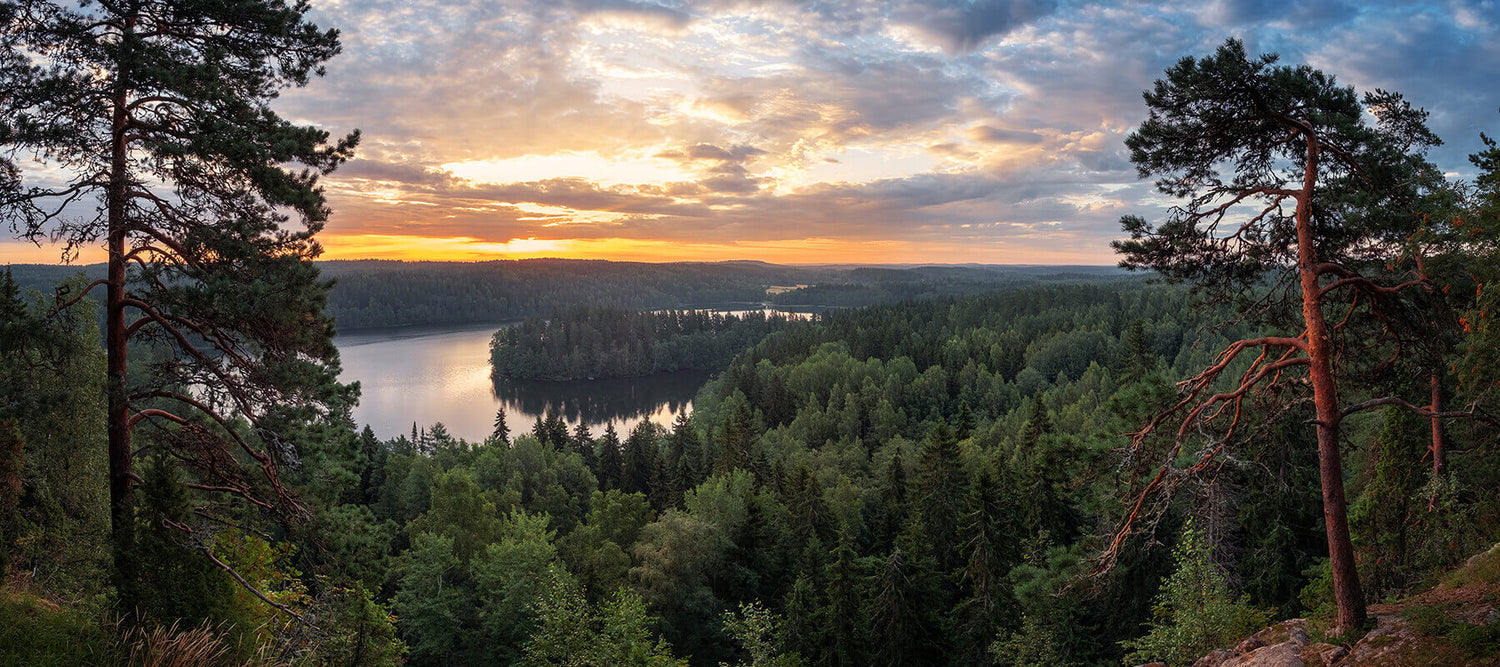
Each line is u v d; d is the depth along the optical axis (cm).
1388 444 1762
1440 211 1166
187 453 1479
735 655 4059
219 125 1270
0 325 1275
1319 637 1223
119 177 1241
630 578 3881
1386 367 1485
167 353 1410
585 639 2222
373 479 7438
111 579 1087
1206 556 1547
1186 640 1507
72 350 1411
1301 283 1305
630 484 8256
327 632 1443
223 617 1116
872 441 10875
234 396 1416
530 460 8000
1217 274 1470
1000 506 3425
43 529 1593
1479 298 1165
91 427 1950
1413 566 1681
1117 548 1514
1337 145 1296
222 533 1430
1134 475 1468
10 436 1464
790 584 4300
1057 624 2577
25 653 907
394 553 5788
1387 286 1341
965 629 3142
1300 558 2575
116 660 961
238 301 1276
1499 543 1289
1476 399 1295
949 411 12406
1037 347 14362
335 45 1459
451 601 3753
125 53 1188
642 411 16675
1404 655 1030
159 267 1294
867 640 2941
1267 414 1427
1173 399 1458
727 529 4662
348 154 1491
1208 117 1339
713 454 8500
